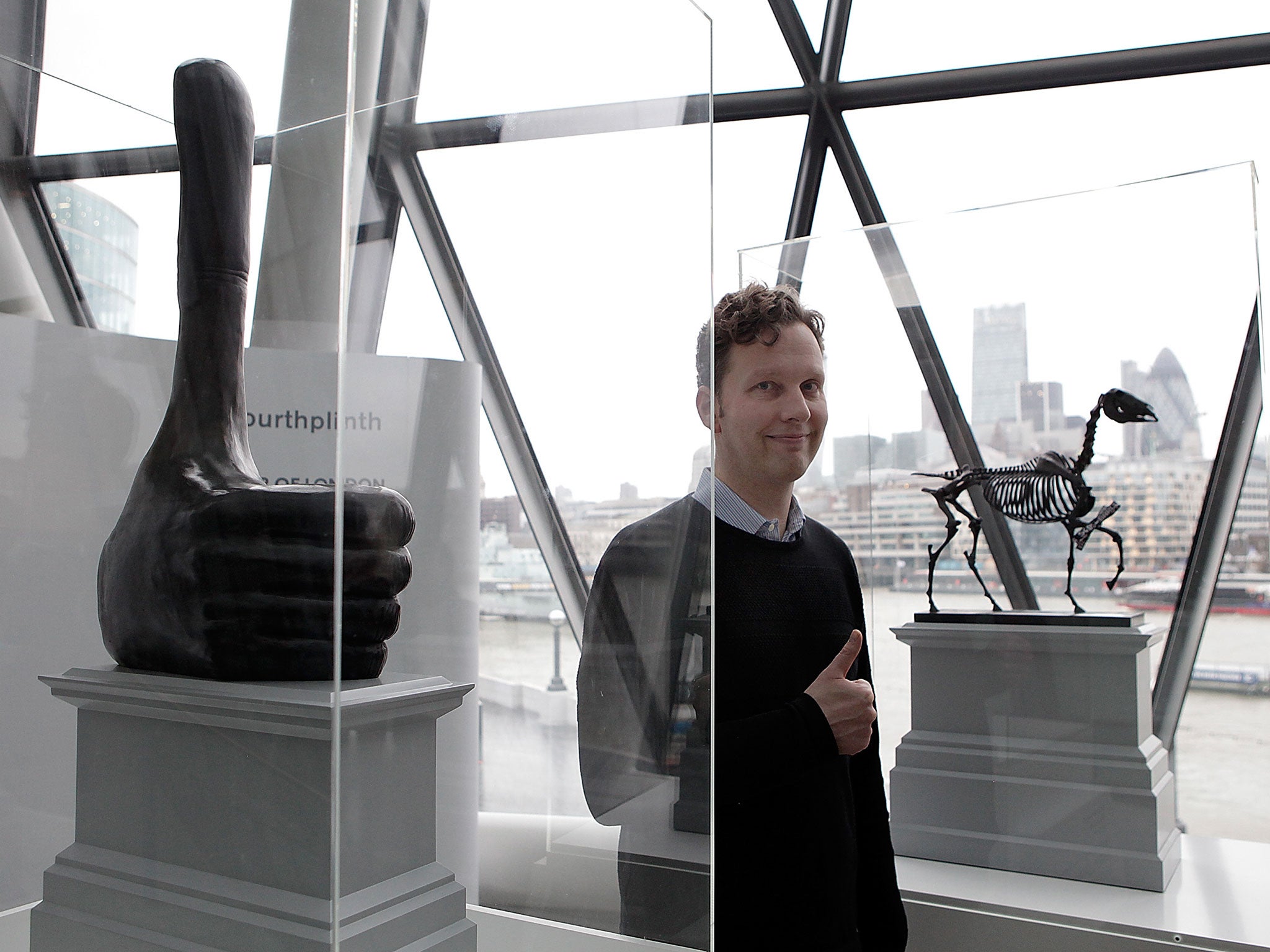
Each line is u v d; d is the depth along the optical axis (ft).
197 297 2.46
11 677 2.64
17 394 2.71
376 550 2.23
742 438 6.71
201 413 2.42
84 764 2.51
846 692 5.77
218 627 2.27
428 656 2.39
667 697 3.47
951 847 9.57
